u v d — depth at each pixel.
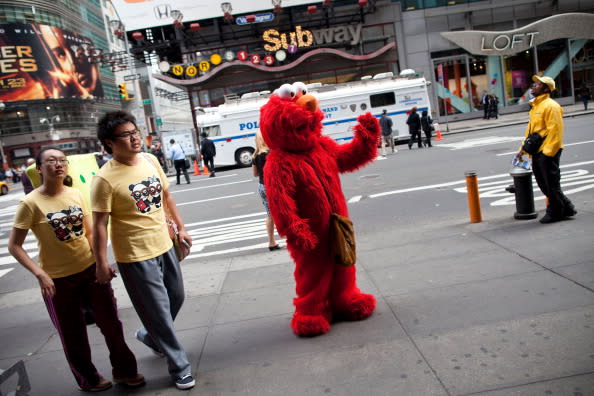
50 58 51.28
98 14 67.88
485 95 26.75
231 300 4.68
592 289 3.64
